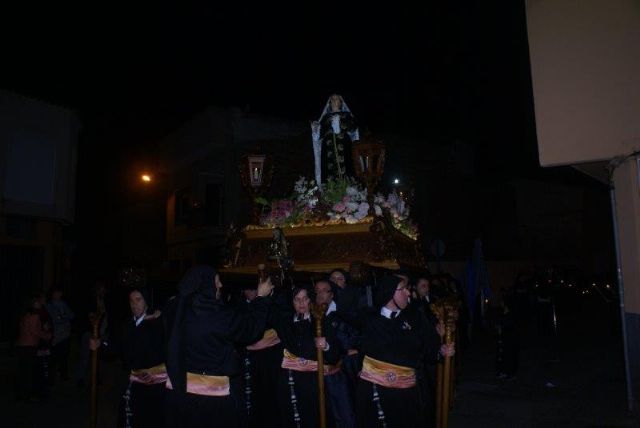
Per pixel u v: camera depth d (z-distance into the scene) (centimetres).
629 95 723
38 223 1538
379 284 488
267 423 618
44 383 922
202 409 431
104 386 1052
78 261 2277
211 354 437
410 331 469
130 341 536
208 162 1983
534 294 1975
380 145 668
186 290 444
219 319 439
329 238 647
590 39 749
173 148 2192
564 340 1619
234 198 1858
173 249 2222
